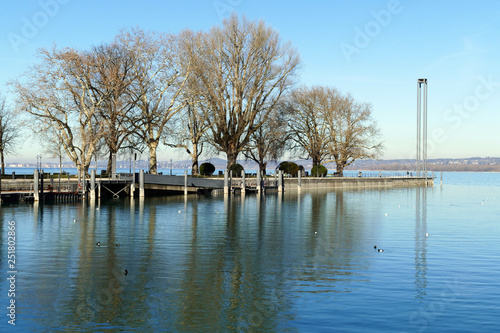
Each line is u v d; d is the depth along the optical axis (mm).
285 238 33031
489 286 20750
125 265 24641
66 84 60844
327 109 94625
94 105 61812
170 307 18281
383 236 33906
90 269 23766
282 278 22172
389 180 113688
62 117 62906
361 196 76625
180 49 69438
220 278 22219
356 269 23766
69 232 34812
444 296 19375
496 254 27219
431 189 105250
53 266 24297
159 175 64875
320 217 45531
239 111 79500
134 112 69062
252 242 31391
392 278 22047
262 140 87750
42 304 18516
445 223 41500
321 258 26375
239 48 76500
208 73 72375
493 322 16734
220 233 35062
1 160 79750
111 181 62219
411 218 45344
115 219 42094
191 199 64000
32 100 59219
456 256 26688
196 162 81625
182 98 70375
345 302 18750
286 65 81000
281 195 75188
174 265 24719
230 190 73125
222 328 16391
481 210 53969
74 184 61125
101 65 62062
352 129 95438
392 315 17406
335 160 98375
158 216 44688
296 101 96000
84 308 18125
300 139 98375
